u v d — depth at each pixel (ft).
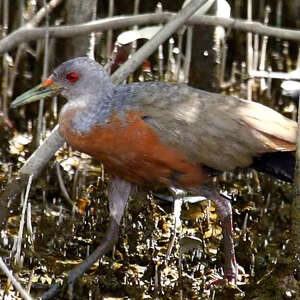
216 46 47.88
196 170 33.91
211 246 38.22
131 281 34.73
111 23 41.75
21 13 51.42
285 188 42.93
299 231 33.06
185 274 35.40
